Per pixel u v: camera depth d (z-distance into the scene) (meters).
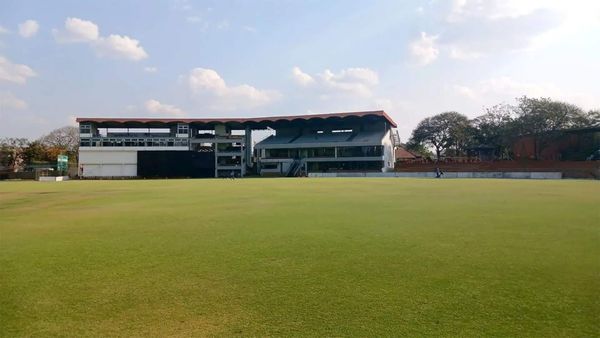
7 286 5.30
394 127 82.81
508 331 3.75
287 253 7.02
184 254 7.05
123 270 6.02
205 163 74.75
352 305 4.46
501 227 9.52
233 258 6.71
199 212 13.48
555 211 12.54
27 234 9.41
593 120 58.34
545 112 57.88
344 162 72.69
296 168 74.31
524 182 34.53
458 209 13.34
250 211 13.55
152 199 19.45
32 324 4.05
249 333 3.78
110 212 13.88
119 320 4.13
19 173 69.31
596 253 6.75
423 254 6.82
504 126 65.06
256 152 77.69
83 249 7.58
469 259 6.42
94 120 73.94
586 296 4.64
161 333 3.81
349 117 70.75
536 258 6.43
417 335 3.69
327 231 9.25
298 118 73.12
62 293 5.00
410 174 58.69
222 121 75.94
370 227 9.76
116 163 74.31
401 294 4.80
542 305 4.38
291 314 4.22
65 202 18.34
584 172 48.03
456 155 84.94
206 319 4.12
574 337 3.61
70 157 88.44
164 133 77.44
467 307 4.36
